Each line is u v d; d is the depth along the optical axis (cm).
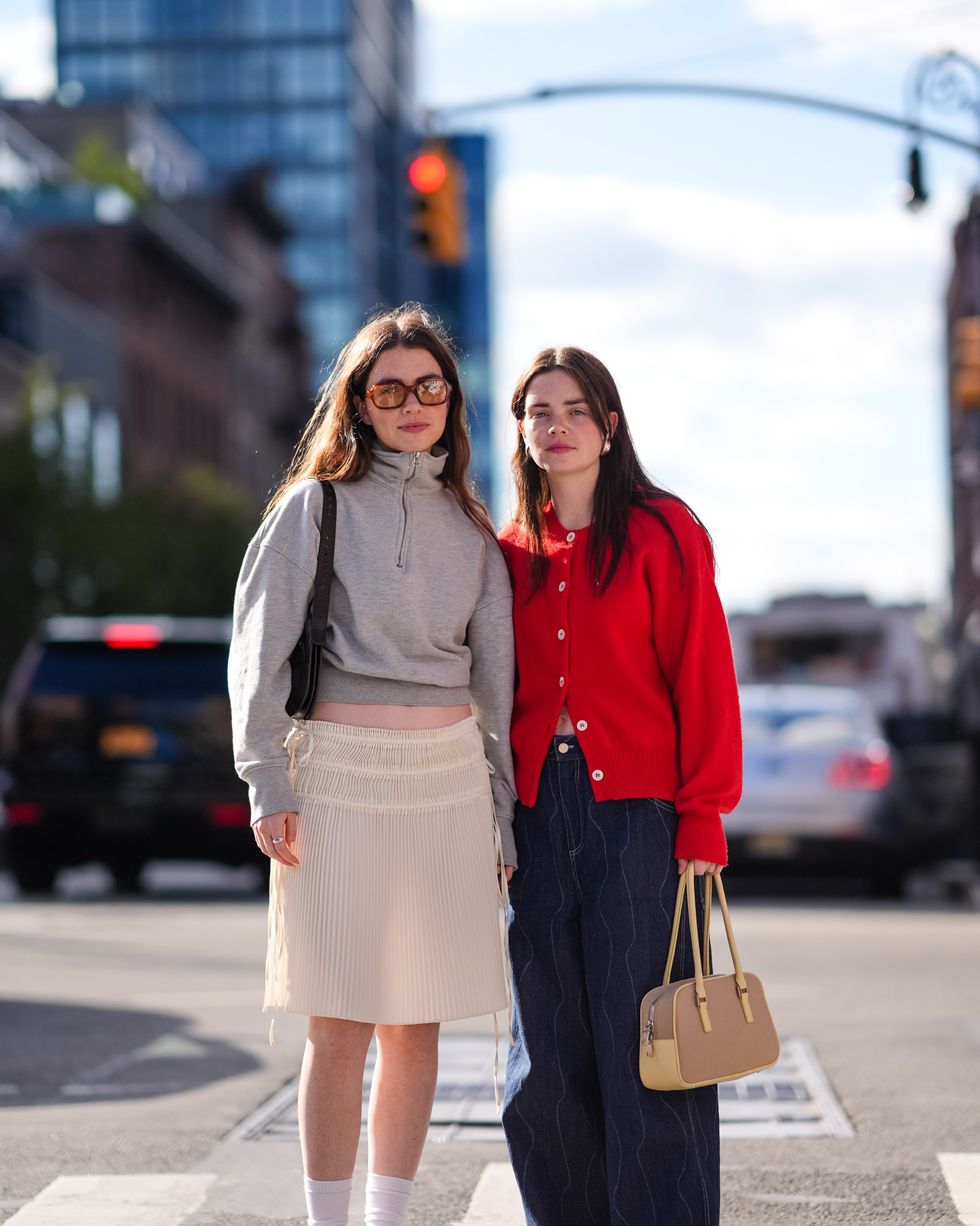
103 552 5091
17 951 1500
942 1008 1162
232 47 12825
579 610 558
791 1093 891
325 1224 562
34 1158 765
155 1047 1041
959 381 2222
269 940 563
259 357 9644
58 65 12756
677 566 556
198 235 8912
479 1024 1115
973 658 5681
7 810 2062
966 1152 763
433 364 574
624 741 553
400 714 558
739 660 3759
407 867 554
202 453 8475
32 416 5131
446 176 2120
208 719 2070
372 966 550
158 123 9531
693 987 538
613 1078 541
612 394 570
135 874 2295
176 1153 774
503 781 567
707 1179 539
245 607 563
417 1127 572
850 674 3716
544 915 559
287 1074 958
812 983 1280
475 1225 654
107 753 2064
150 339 7744
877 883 2111
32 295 6388
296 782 558
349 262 12800
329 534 561
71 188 7494
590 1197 563
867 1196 691
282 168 12788
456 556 567
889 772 2108
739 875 2181
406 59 15275
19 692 2077
